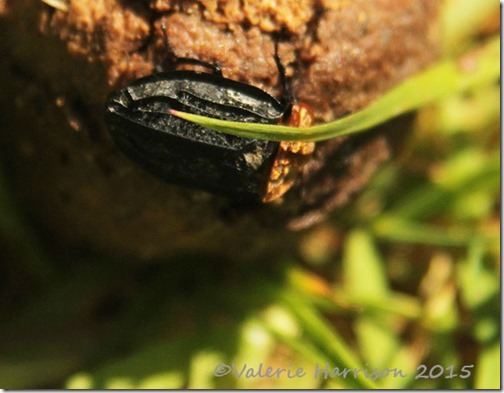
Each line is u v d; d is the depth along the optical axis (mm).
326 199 95
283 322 106
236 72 86
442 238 108
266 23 87
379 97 92
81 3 87
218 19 86
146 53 86
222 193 88
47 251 108
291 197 92
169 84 85
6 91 93
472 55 102
